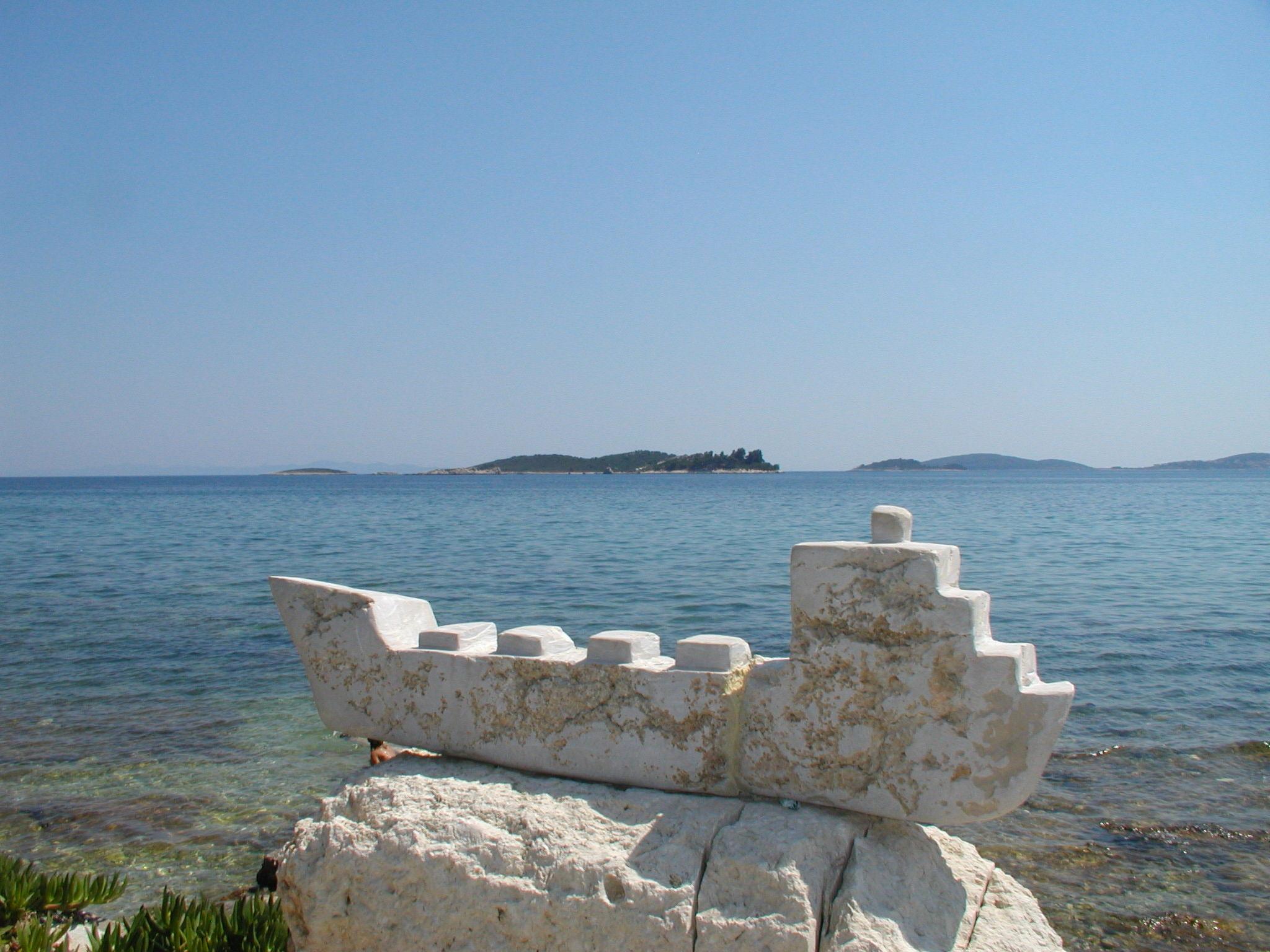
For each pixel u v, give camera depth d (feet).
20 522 180.65
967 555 104.27
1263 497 300.61
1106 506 238.89
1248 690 41.75
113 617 63.67
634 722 16.52
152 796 30.09
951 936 14.76
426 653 17.98
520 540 131.03
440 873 15.10
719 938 13.99
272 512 223.71
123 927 20.70
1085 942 21.52
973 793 14.60
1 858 22.43
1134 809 28.68
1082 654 49.34
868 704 15.16
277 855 23.95
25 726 37.58
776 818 15.39
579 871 14.71
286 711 39.81
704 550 112.47
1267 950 21.16
